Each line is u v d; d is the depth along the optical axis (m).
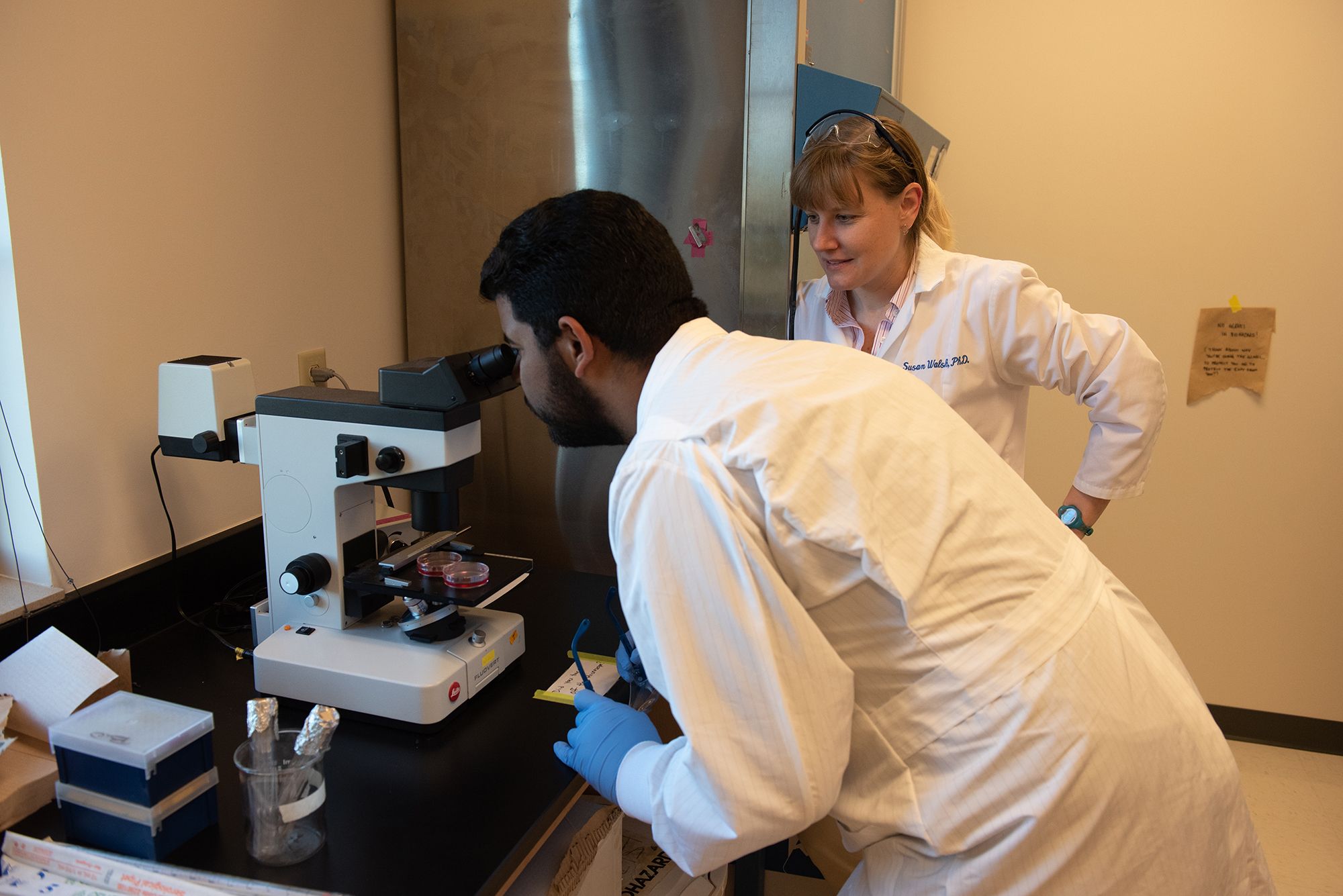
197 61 1.60
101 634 1.46
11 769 1.07
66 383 1.43
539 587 1.76
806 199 1.62
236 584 1.71
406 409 1.26
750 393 0.90
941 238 1.85
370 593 1.37
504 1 1.94
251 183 1.73
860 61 2.25
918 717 0.92
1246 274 2.56
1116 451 1.74
